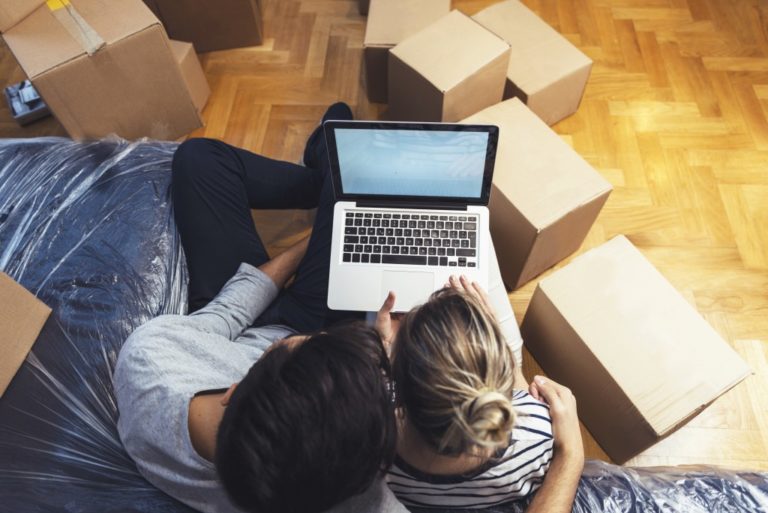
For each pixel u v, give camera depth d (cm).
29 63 141
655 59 194
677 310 118
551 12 206
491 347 63
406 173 117
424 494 83
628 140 178
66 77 144
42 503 92
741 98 185
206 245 125
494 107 147
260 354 97
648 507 96
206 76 196
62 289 116
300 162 178
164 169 139
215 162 132
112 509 92
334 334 60
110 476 97
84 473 97
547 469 87
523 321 141
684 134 178
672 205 167
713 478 100
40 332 109
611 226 165
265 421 54
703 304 152
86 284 117
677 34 199
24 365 106
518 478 82
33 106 184
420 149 111
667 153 175
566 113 180
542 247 139
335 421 54
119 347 111
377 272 121
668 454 134
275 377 56
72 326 112
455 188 120
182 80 167
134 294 118
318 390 54
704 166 173
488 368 63
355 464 55
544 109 171
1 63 200
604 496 98
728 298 153
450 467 76
